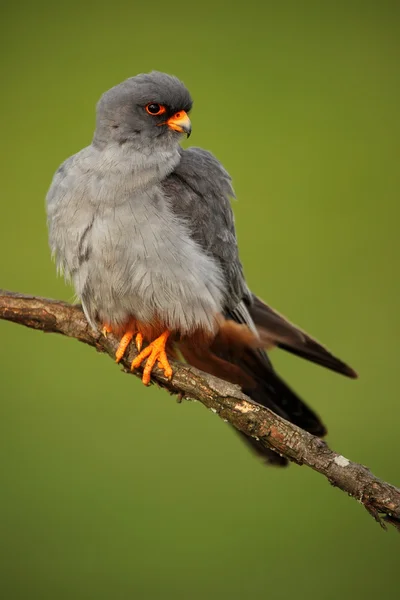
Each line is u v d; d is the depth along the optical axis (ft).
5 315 32.83
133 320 33.14
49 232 33.12
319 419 35.50
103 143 32.91
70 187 32.14
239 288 35.14
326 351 35.27
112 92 33.37
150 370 31.96
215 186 34.55
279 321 35.81
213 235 33.88
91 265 32.12
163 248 31.81
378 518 26.61
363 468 26.99
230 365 35.55
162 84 33.30
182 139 34.09
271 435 28.35
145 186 32.24
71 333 33.40
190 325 33.24
